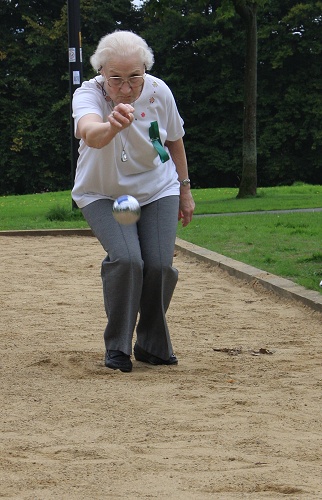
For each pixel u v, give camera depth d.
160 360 6.38
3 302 9.41
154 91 5.79
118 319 6.15
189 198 6.36
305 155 49.25
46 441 4.34
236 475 3.78
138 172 5.98
